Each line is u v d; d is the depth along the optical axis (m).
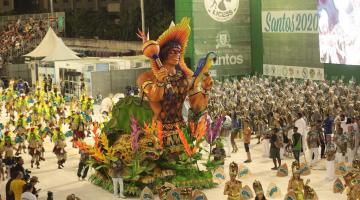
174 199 23.38
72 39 81.00
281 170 28.84
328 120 31.80
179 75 28.16
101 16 86.12
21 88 59.03
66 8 103.31
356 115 31.78
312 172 29.44
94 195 27.88
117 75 54.34
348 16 44.47
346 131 30.92
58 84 56.69
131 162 27.56
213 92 43.94
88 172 32.06
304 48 50.12
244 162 32.12
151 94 27.62
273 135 29.88
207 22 53.91
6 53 80.81
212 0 53.81
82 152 30.20
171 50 27.95
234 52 55.22
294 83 45.16
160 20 75.06
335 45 46.09
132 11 79.31
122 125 29.41
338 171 27.67
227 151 33.62
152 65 27.67
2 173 30.94
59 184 29.97
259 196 20.50
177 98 28.11
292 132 32.00
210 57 28.80
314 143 29.98
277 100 39.50
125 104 29.56
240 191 23.14
